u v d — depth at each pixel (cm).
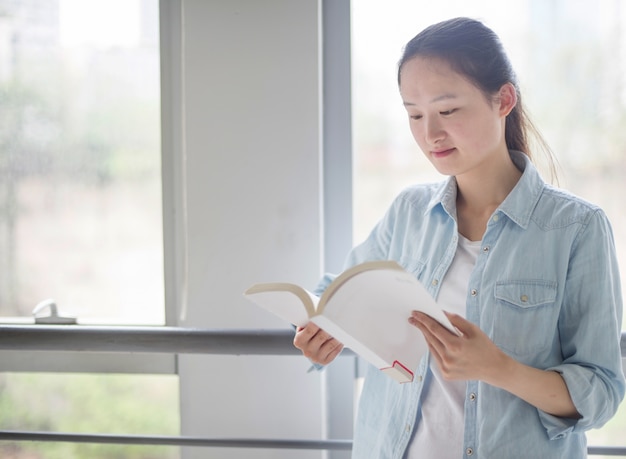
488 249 114
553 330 109
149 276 198
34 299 200
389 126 188
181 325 195
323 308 100
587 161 181
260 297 112
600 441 183
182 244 193
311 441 161
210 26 183
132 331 153
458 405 113
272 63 182
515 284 110
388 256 135
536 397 104
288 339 149
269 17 182
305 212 184
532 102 181
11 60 196
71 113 196
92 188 197
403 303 101
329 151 189
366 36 186
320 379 186
